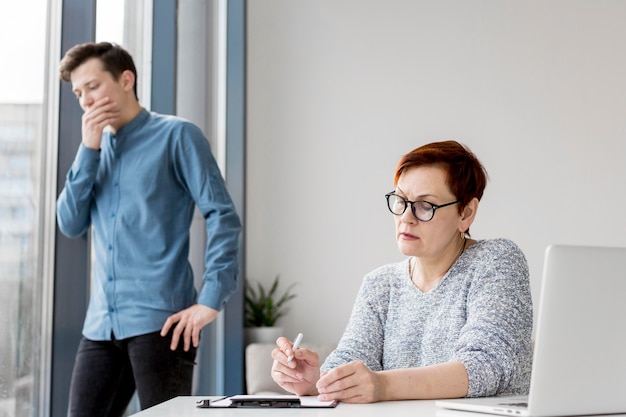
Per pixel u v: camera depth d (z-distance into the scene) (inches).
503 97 195.6
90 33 96.8
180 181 98.5
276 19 198.7
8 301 84.7
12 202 85.2
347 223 194.9
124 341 92.6
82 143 92.2
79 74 92.0
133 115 96.8
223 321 174.6
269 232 195.3
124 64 94.8
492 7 197.2
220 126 176.7
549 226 192.9
